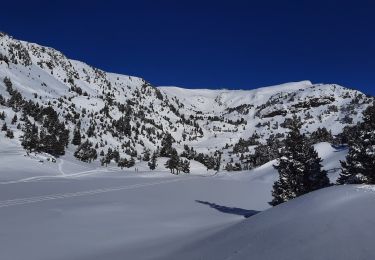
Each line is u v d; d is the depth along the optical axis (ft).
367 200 48.80
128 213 133.59
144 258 63.52
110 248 76.89
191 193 240.12
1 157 434.71
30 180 312.91
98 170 529.86
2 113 642.22
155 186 294.66
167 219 120.16
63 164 499.51
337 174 300.20
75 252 74.08
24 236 88.69
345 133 557.74
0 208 136.15
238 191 262.26
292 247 42.06
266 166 463.42
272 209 66.28
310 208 53.67
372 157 92.58
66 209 138.51
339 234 40.73
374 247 35.45
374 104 95.96
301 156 115.65
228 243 55.01
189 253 58.13
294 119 119.44
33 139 508.53
